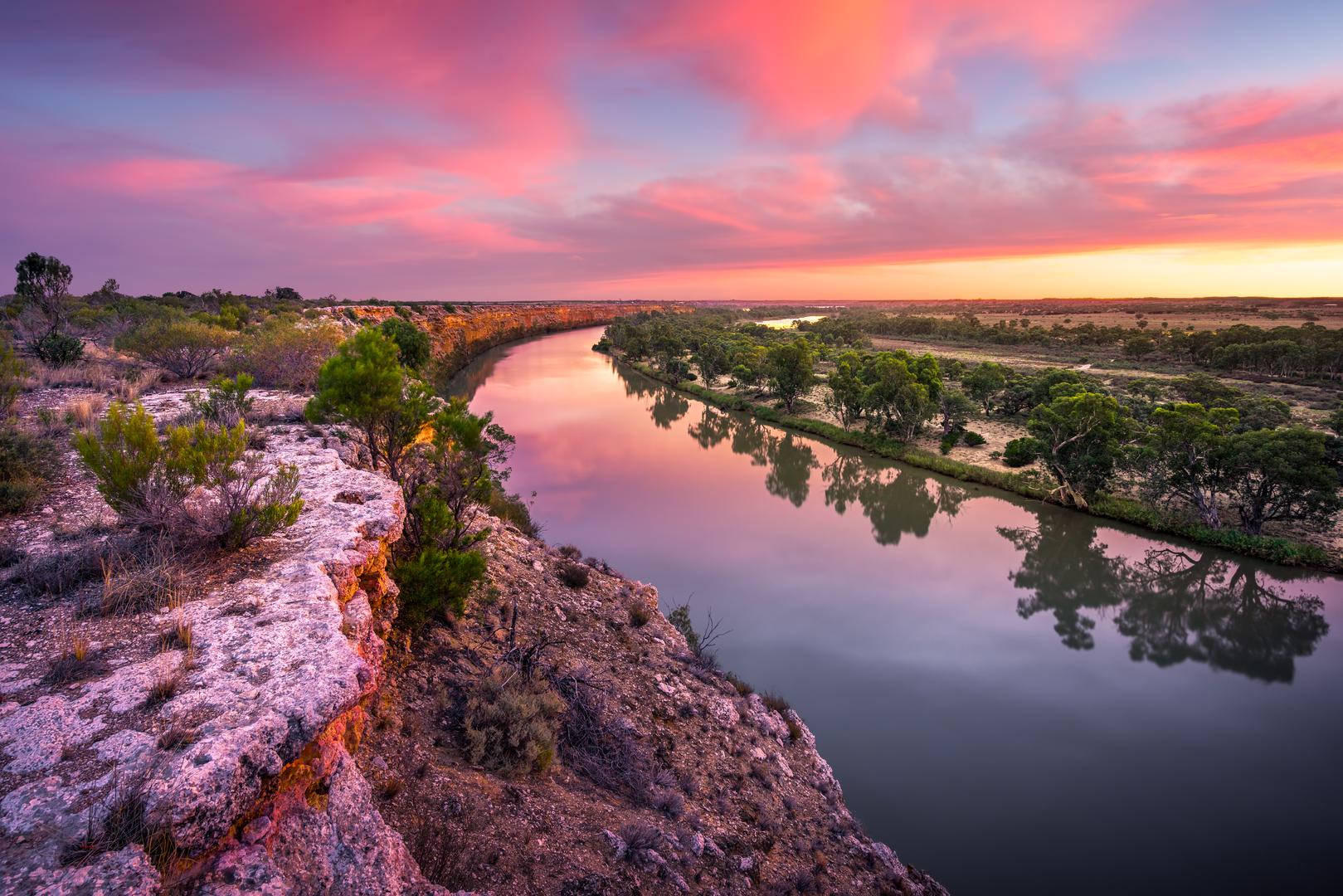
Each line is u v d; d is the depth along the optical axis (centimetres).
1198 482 3594
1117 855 1468
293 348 2378
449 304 14412
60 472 1080
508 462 4647
